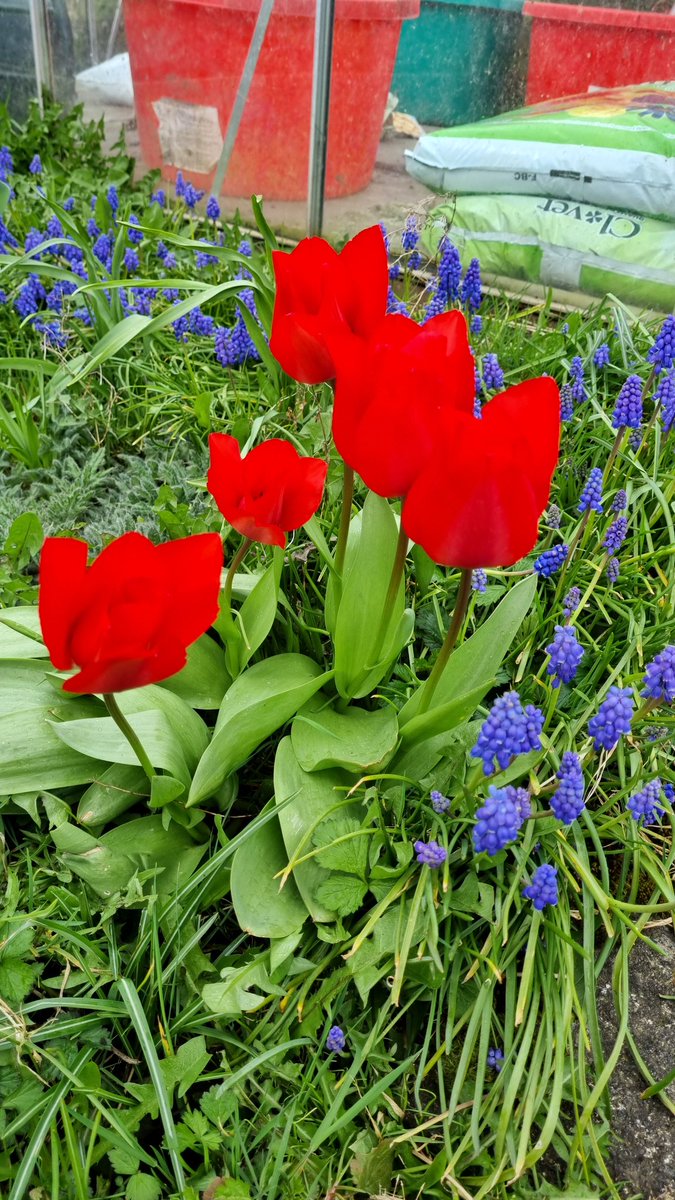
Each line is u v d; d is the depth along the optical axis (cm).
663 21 89
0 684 44
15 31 124
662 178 81
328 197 103
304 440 61
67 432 70
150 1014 38
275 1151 35
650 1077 38
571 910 42
